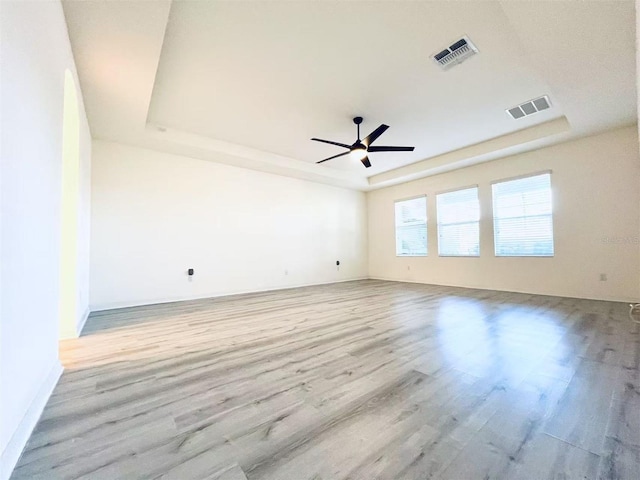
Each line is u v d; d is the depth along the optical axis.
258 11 2.26
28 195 1.30
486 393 1.70
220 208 5.53
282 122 4.26
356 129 4.52
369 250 8.19
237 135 4.73
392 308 4.09
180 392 1.75
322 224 7.22
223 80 3.19
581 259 4.57
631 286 4.14
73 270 2.86
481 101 3.72
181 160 5.09
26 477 1.09
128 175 4.55
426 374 1.96
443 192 6.45
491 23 2.41
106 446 1.27
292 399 1.66
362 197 8.18
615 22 2.21
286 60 2.86
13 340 1.14
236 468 1.14
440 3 2.21
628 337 2.64
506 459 1.16
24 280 1.27
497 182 5.54
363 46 2.68
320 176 6.59
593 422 1.40
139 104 3.31
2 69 1.02
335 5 2.22
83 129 3.28
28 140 1.30
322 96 3.54
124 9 2.04
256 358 2.29
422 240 6.94
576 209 4.61
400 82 3.27
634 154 4.12
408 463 1.15
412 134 4.77
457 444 1.26
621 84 3.07
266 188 6.21
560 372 1.95
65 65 2.12
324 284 7.02
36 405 1.45
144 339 2.79
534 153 5.04
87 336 2.90
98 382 1.89
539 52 2.57
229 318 3.62
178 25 2.38
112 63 2.61
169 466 1.15
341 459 1.18
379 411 1.52
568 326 3.04
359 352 2.39
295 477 1.09
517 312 3.72
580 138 4.53
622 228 4.22
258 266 6.01
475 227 5.92
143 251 4.65
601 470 1.10
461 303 4.37
